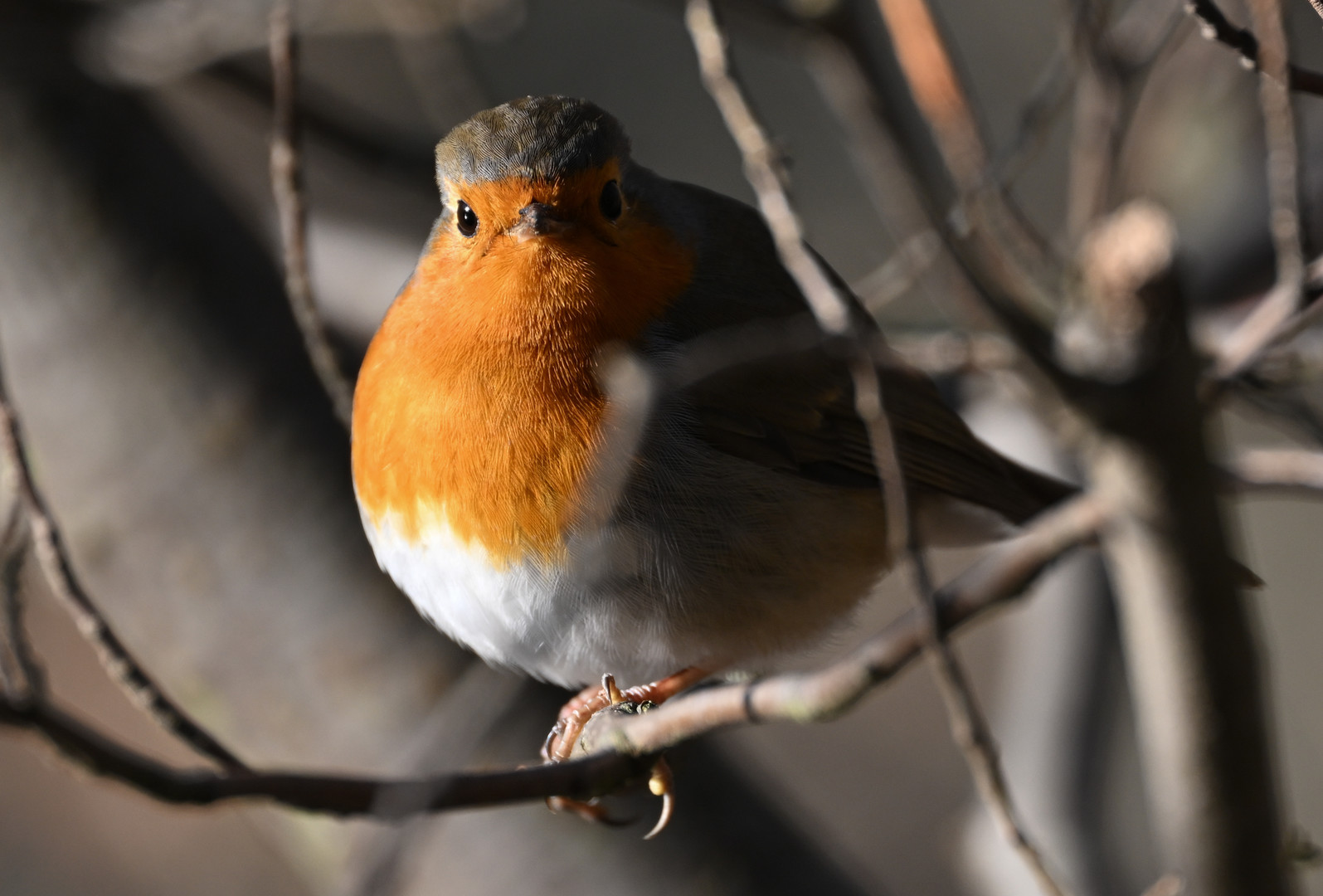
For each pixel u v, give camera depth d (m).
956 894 14.66
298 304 7.82
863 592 9.06
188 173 10.86
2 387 6.05
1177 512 5.62
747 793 9.97
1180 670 5.82
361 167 10.72
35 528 5.92
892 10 7.25
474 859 9.48
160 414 10.27
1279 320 7.18
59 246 10.40
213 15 10.23
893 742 15.95
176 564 10.12
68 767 5.43
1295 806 14.37
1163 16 9.17
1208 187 12.27
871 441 8.93
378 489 8.26
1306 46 12.08
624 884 9.43
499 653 8.41
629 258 8.32
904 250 7.96
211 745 5.87
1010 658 12.34
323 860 10.02
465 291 8.07
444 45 10.52
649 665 8.59
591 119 8.29
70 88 10.53
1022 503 9.77
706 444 8.46
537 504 7.85
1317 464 8.34
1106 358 5.57
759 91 16.02
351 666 9.86
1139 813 12.93
